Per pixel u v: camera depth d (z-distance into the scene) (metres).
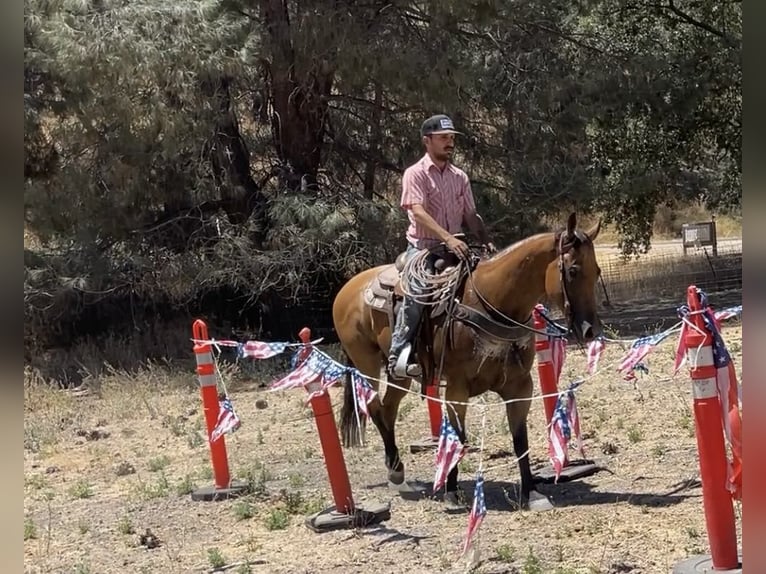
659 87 18.19
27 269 15.70
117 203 15.68
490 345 6.75
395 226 16.31
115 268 16.25
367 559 6.28
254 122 17.86
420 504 7.50
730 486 5.18
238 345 7.70
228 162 16.69
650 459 8.10
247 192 17.14
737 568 5.21
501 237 16.95
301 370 6.90
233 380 14.13
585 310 6.32
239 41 14.83
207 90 15.68
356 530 6.89
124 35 13.56
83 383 14.49
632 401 10.22
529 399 7.05
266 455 9.67
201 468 9.41
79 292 16.50
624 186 19.48
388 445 7.99
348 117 18.00
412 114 17.25
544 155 17.39
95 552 6.97
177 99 14.79
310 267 16.67
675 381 11.09
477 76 16.14
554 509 6.96
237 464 9.34
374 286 7.72
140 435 11.19
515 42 17.64
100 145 15.30
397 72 15.46
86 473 9.62
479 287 6.82
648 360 12.55
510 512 7.02
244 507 7.61
